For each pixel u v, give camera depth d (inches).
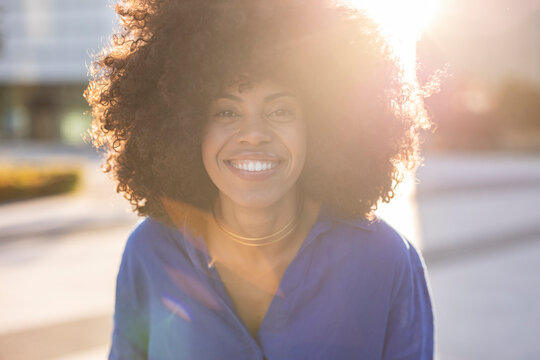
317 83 47.1
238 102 45.7
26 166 716.7
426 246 325.4
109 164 54.8
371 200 50.8
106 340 185.8
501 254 307.1
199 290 51.0
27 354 173.9
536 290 240.8
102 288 248.8
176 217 52.2
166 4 48.9
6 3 1761.8
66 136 1795.0
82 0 1737.2
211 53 45.4
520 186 666.8
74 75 1766.7
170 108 49.7
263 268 51.2
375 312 50.1
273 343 49.8
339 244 49.9
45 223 416.8
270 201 46.8
